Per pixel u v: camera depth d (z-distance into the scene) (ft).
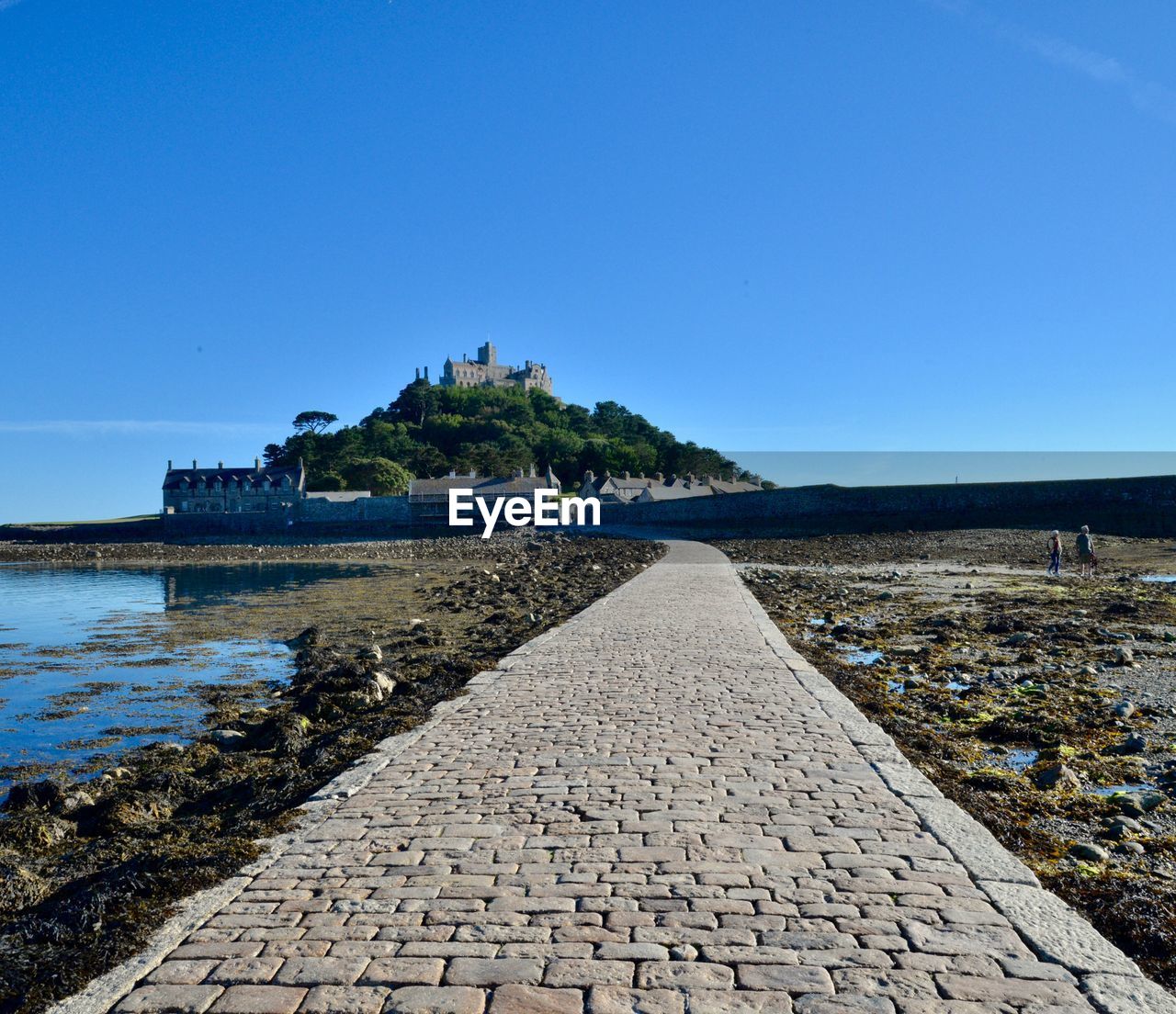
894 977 11.37
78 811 24.84
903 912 13.21
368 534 280.51
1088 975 11.43
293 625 69.15
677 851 15.64
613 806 18.10
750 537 186.80
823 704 28.04
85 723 37.58
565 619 54.49
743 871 14.74
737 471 446.19
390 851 15.88
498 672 34.96
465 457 367.25
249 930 12.96
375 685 37.42
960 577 90.63
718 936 12.48
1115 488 179.42
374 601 87.20
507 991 11.10
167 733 35.63
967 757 24.58
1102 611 58.34
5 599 98.07
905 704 31.83
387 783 20.10
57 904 15.24
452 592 92.48
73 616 78.95
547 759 21.91
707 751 22.35
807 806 18.07
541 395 496.23
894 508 204.03
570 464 371.15
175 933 12.93
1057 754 24.68
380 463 330.54
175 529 298.97
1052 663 39.88
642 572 95.71
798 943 12.26
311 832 16.97
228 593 100.27
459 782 20.12
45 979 11.87
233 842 16.70
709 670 34.76
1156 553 115.34
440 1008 10.76
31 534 297.94
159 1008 10.97
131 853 19.26
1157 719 28.89
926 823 16.99
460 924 12.95
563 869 14.89
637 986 11.19
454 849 15.92
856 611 62.95
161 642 61.62
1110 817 19.48
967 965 11.69
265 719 35.53
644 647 41.16
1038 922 12.91
